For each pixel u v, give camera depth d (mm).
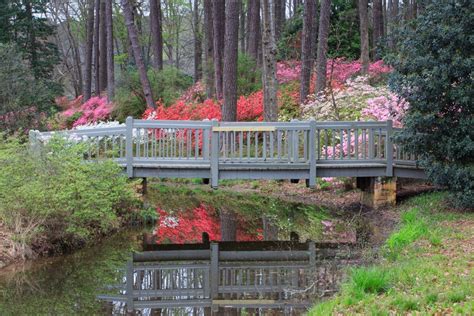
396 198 13078
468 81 9953
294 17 30016
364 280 6422
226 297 7785
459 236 8391
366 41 21406
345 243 10664
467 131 10078
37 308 7312
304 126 12562
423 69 10328
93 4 36250
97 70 34375
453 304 5457
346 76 22859
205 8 26750
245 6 44531
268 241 11328
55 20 46219
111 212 10969
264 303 7426
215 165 12461
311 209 14133
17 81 20484
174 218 13633
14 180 9367
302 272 8891
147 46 44344
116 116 26297
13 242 9305
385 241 9695
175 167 12609
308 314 6223
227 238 11641
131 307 7395
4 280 8453
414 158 12609
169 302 7613
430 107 10328
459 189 10398
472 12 9734
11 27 32469
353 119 16609
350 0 28109
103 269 9250
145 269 9383
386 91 16156
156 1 29625
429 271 6672
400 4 33812
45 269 9031
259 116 20906
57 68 48062
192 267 9531
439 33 9891
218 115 20609
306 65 20922
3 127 19859
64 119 27844
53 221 9844
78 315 7051
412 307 5539
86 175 10398
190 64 56375
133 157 12656
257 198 16172
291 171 12594
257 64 27234
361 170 12664
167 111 21891
